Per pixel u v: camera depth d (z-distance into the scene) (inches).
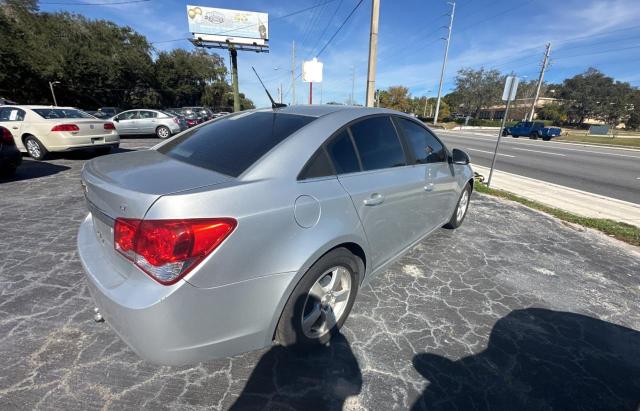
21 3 1567.4
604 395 74.4
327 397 70.1
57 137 284.2
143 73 1701.5
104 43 1617.9
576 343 90.4
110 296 58.0
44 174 249.4
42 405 64.9
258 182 64.8
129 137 596.1
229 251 57.5
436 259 135.9
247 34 1248.8
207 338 59.6
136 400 67.2
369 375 76.1
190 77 2111.2
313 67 534.9
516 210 213.2
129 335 57.7
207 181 62.9
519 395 72.9
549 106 2923.2
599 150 786.8
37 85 1320.1
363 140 92.4
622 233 174.1
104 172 69.2
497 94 2420.0
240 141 80.4
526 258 141.2
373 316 97.0
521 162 502.9
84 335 83.7
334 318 85.5
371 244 90.0
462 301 107.0
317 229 70.6
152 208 54.0
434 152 129.0
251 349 66.9
